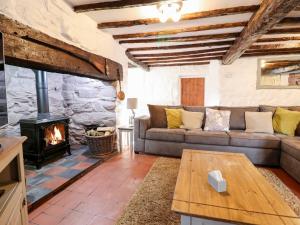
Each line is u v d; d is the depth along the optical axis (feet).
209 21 8.68
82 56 8.20
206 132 10.58
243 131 10.96
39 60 6.08
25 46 5.56
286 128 10.14
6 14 4.97
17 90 9.46
